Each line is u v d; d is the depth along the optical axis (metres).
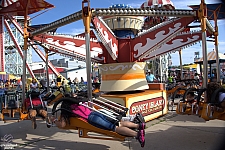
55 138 5.17
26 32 6.26
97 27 4.85
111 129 3.68
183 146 4.29
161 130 5.49
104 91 6.55
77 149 4.35
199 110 4.43
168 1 8.06
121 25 6.56
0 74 20.12
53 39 6.28
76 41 6.65
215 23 6.88
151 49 6.04
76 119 3.93
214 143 4.39
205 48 4.75
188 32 7.64
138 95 5.98
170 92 10.61
